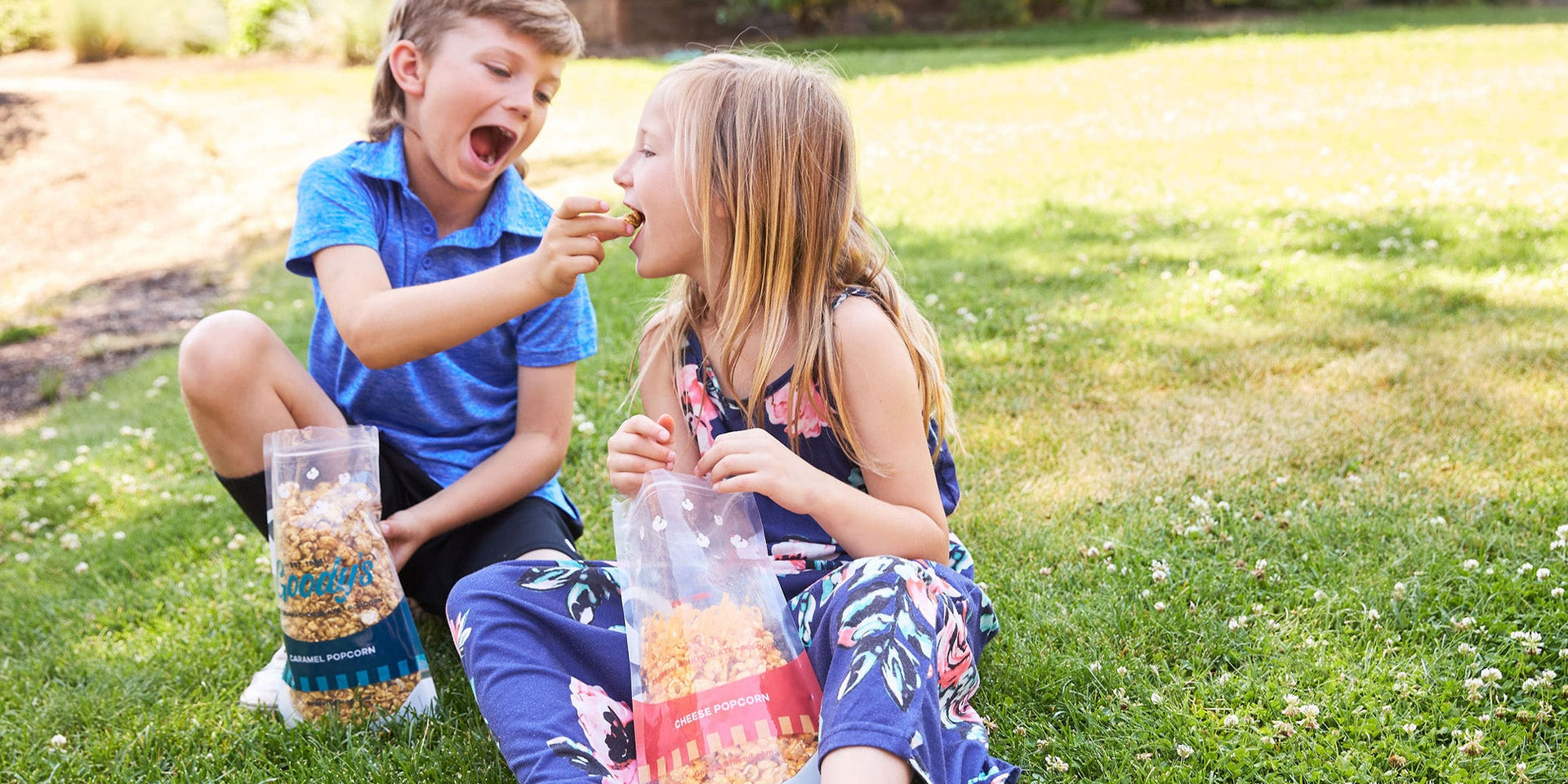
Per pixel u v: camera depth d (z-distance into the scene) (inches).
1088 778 66.5
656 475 67.7
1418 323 142.7
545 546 81.2
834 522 67.1
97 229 332.5
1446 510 95.3
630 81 480.1
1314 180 239.3
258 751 73.7
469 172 82.0
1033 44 589.6
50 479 139.8
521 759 60.0
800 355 70.3
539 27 80.0
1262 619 80.8
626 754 64.2
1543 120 292.5
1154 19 702.5
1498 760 64.6
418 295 74.5
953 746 59.9
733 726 61.2
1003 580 90.0
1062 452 113.4
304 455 74.6
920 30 701.9
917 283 176.4
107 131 425.4
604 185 292.7
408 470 86.2
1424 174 237.6
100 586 104.7
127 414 171.5
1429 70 396.5
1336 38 511.5
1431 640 76.9
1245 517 97.0
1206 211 216.2
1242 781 64.7
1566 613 77.0
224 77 526.9
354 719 75.5
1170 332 146.7
